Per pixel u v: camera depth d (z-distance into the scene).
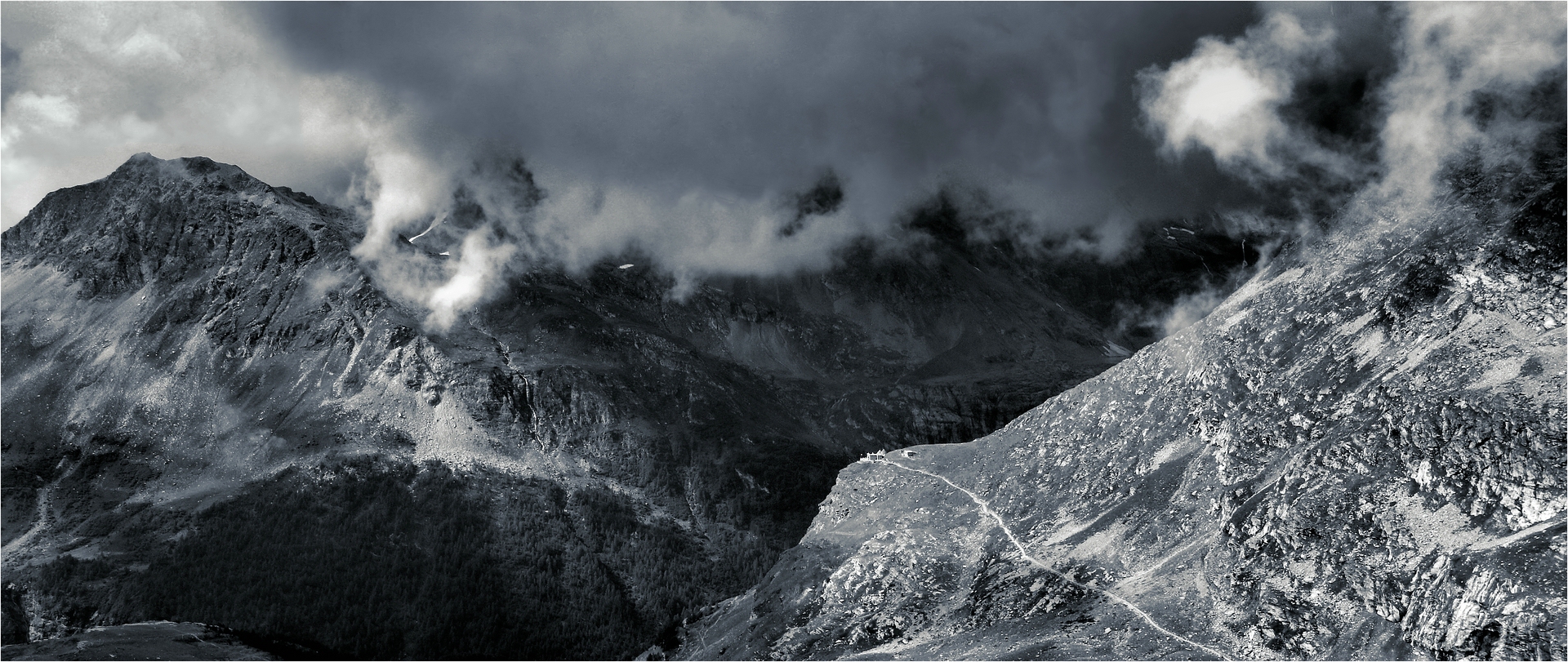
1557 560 194.38
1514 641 189.00
